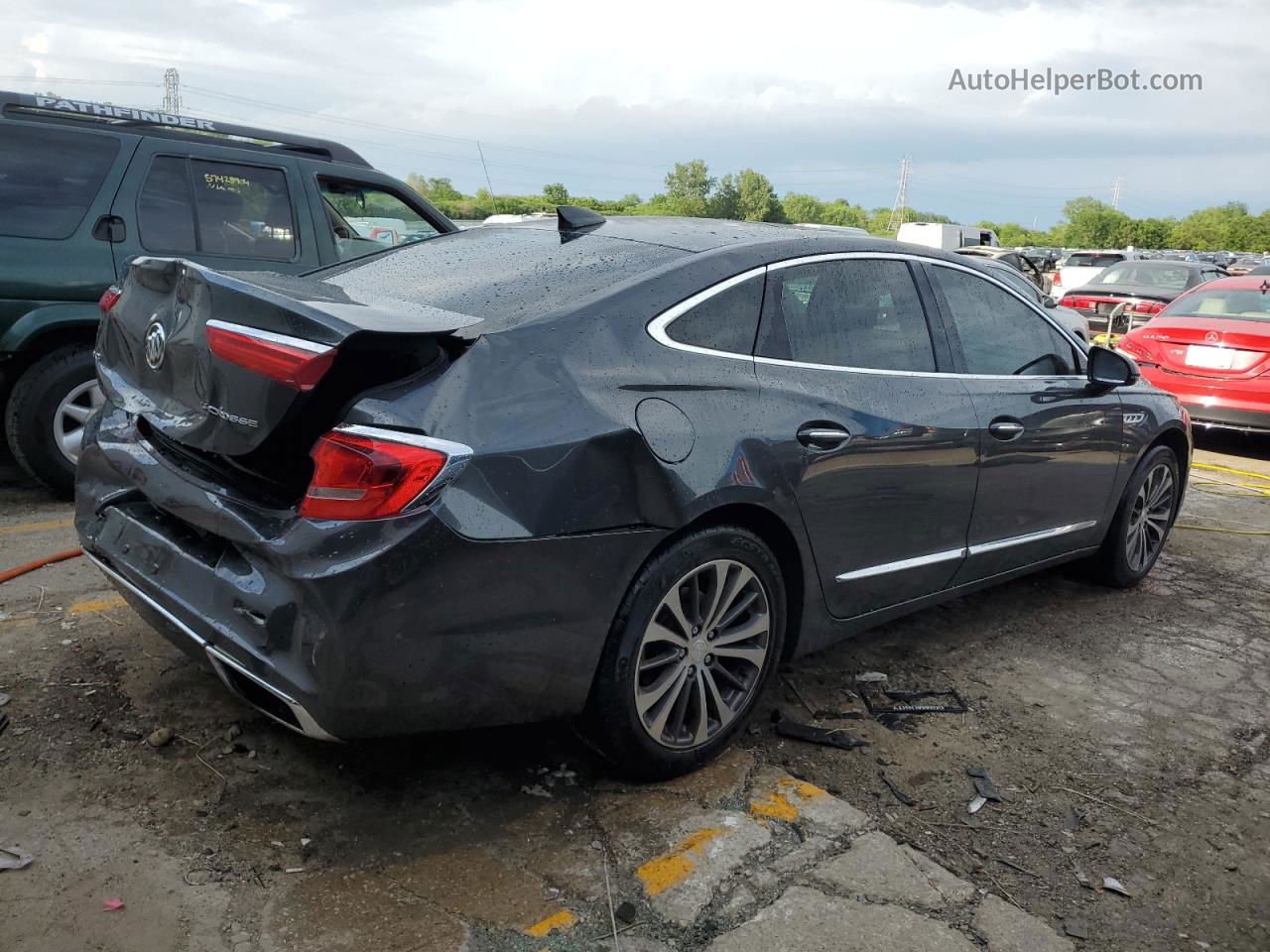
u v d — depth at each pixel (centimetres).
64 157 506
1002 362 403
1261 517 687
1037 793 314
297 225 578
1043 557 441
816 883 257
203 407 255
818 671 388
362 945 223
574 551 253
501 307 281
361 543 227
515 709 259
